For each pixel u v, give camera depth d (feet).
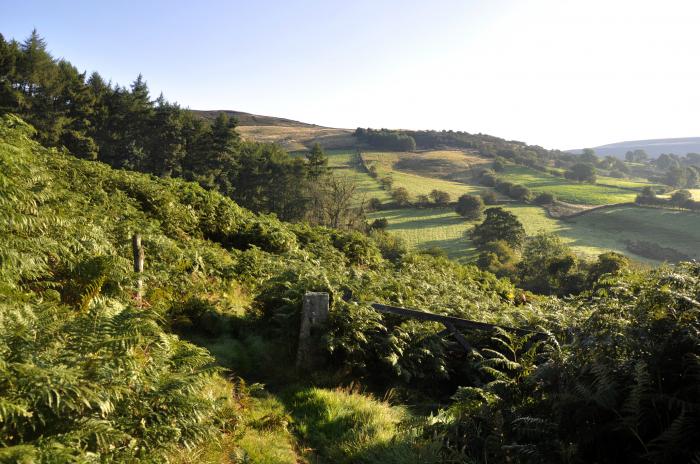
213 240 58.75
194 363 17.04
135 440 12.14
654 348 14.03
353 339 26.48
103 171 57.47
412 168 608.19
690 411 11.79
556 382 16.15
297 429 19.07
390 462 15.93
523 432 14.94
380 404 22.20
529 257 252.21
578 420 13.98
